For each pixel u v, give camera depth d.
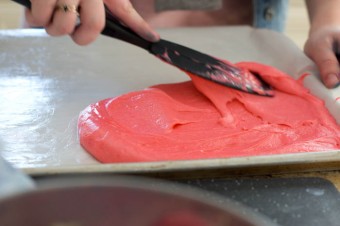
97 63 0.68
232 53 0.72
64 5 0.54
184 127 0.55
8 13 1.23
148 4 0.83
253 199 0.46
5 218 0.26
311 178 0.48
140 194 0.27
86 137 0.53
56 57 0.69
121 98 0.57
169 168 0.47
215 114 0.57
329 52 0.65
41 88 0.63
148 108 0.56
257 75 0.62
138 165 0.47
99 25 0.55
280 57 0.70
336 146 0.54
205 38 0.75
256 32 0.76
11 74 0.65
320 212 0.45
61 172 0.46
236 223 0.27
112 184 0.27
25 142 0.54
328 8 0.72
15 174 0.32
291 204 0.45
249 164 0.47
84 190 0.27
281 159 0.48
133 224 0.27
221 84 0.58
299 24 1.34
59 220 0.27
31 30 0.75
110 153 0.51
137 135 0.53
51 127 0.57
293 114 0.58
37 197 0.26
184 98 0.59
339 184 0.48
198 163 0.47
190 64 0.58
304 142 0.54
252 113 0.58
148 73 0.67
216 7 0.83
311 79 0.63
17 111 0.59
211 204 0.27
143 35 0.58
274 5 0.81
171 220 0.27
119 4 0.56
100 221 0.27
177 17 0.85
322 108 0.59
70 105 0.60
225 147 0.53
